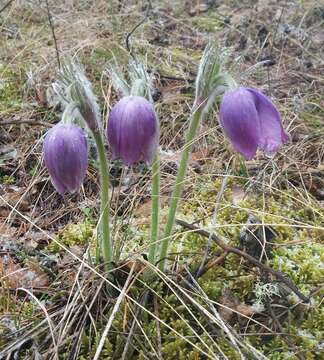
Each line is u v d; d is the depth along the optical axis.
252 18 0.59
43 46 0.51
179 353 0.24
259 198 0.34
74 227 0.32
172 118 0.41
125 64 0.47
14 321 0.26
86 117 0.22
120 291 0.24
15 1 0.59
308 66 0.51
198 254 0.28
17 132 0.41
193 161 0.38
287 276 0.28
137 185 0.35
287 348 0.25
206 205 0.33
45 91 0.45
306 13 0.57
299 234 0.31
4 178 0.37
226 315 0.26
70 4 0.60
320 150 0.39
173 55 0.51
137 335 0.24
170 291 0.26
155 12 0.63
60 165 0.21
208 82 0.22
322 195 0.35
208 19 0.61
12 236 0.32
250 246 0.29
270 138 0.21
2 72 0.47
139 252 0.26
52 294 0.27
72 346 0.24
